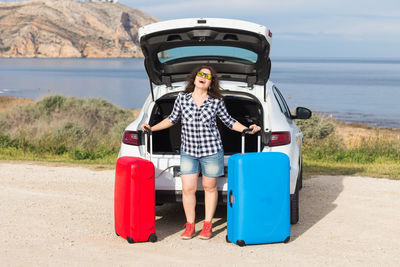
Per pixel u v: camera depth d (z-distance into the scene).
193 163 4.71
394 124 43.88
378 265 4.04
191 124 4.61
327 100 72.56
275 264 4.05
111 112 19.88
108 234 4.99
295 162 5.13
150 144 4.94
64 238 4.83
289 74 198.38
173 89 5.47
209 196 4.77
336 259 4.18
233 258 4.20
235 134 5.98
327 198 6.66
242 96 5.30
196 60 5.43
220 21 4.58
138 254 4.33
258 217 4.49
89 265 4.03
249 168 4.41
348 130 27.81
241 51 5.11
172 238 4.86
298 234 4.96
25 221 5.47
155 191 4.95
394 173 8.73
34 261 4.13
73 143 13.41
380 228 5.18
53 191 7.16
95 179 8.17
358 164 10.27
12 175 8.50
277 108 5.38
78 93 75.44
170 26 4.65
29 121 18.06
